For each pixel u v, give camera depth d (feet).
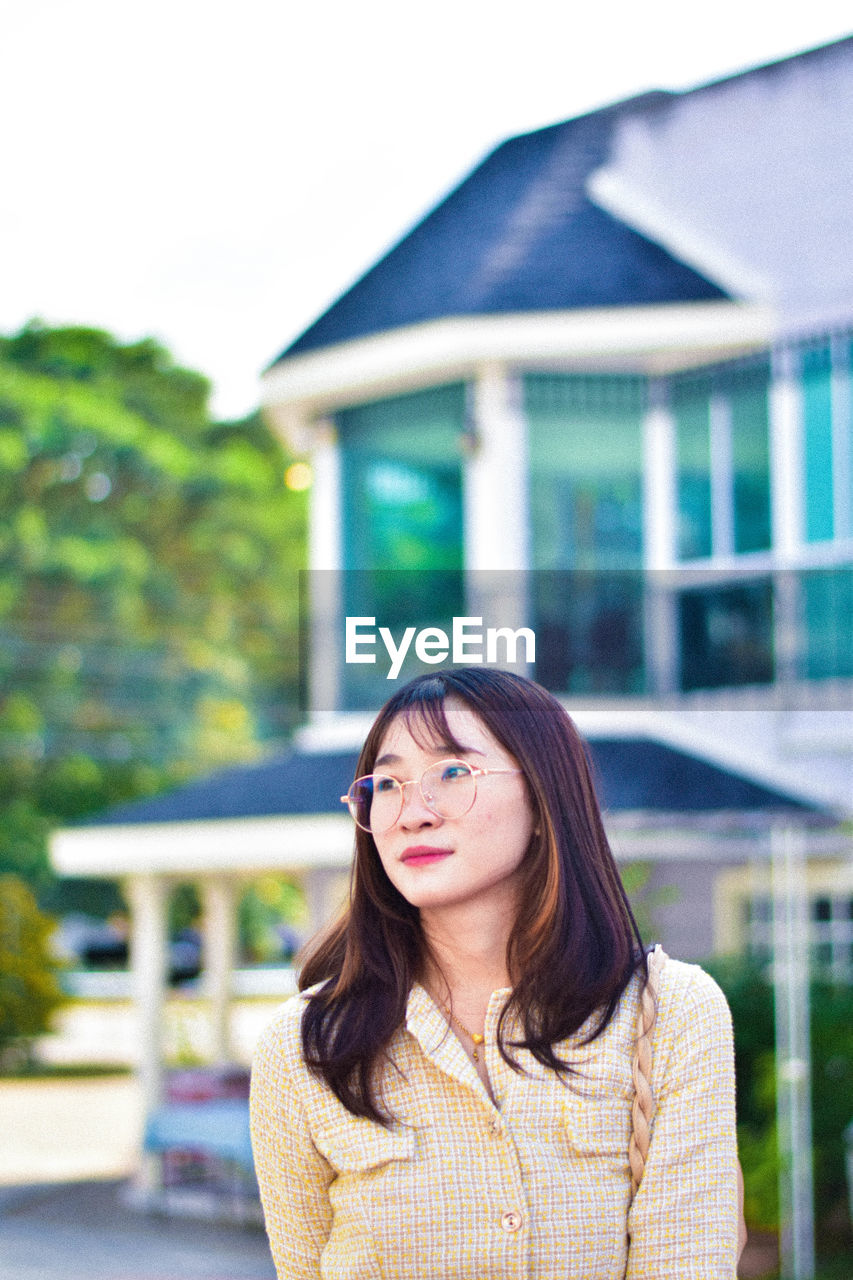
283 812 37.40
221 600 96.63
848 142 34.37
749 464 34.91
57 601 90.79
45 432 90.43
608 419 36.24
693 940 34.78
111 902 99.91
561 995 6.21
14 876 87.56
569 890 6.36
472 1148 6.09
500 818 6.34
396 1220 5.99
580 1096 6.14
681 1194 6.07
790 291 34.60
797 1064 27.78
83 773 90.58
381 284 39.93
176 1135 38.78
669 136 37.55
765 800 31.99
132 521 94.58
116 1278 32.96
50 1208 41.32
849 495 33.63
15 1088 68.85
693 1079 6.21
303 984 6.92
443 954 6.50
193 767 93.35
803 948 29.99
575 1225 5.99
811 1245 27.40
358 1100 6.13
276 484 100.83
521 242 38.32
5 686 89.61
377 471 38.50
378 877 6.58
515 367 36.32
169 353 98.53
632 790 32.32
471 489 36.45
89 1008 105.70
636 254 37.11
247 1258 35.01
